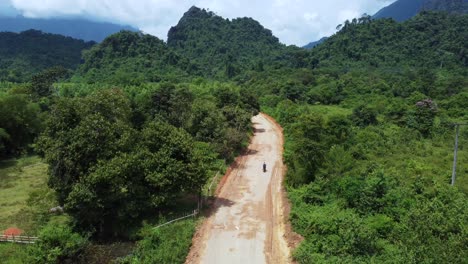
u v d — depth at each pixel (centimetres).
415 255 2000
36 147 3300
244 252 2634
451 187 3328
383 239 2509
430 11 18175
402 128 6106
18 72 13325
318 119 4456
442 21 17312
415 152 4894
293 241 2709
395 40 16550
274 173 4328
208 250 2656
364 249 2323
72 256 2556
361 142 5041
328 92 9619
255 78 12625
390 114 6756
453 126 6012
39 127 6034
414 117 6341
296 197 3309
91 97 3759
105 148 2994
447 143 5412
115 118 3700
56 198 3105
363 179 3262
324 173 3575
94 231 2916
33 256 2427
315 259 2338
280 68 14850
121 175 2867
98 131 3014
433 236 2120
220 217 3169
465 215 2306
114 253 2712
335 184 3266
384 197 2927
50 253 2420
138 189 2983
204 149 4266
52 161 2991
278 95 9600
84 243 2623
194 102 5478
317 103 9369
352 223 2470
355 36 17275
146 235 2780
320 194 3269
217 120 4869
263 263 2505
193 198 3488
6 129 5656
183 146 3231
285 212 3219
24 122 5866
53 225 2886
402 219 2631
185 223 2961
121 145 3069
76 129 2998
